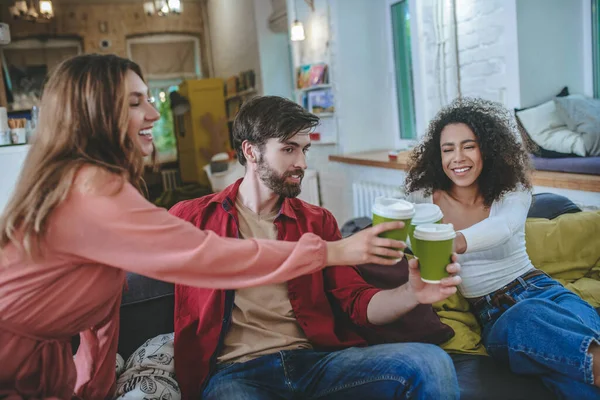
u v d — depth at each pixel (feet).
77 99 3.52
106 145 3.60
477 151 5.96
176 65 30.45
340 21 16.19
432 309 5.89
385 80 16.85
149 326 6.05
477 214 6.23
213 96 26.16
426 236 3.65
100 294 3.64
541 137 9.71
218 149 26.32
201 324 5.01
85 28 28.91
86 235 3.33
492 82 11.00
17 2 20.21
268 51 22.53
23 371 3.51
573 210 7.52
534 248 6.92
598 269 6.99
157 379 4.94
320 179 18.37
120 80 3.60
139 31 29.68
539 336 4.87
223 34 27.76
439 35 12.14
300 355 4.92
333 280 5.46
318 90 17.46
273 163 5.11
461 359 5.63
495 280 5.78
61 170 3.34
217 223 5.43
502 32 10.55
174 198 24.81
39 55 28.35
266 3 22.15
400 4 15.84
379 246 3.54
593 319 5.14
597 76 10.61
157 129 30.01
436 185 6.44
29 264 3.39
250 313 5.13
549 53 10.49
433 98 12.81
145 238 3.34
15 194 3.43
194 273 3.43
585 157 9.12
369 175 15.20
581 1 10.57
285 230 5.41
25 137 10.69
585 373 4.55
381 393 4.49
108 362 4.35
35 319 3.46
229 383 4.70
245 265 3.47
